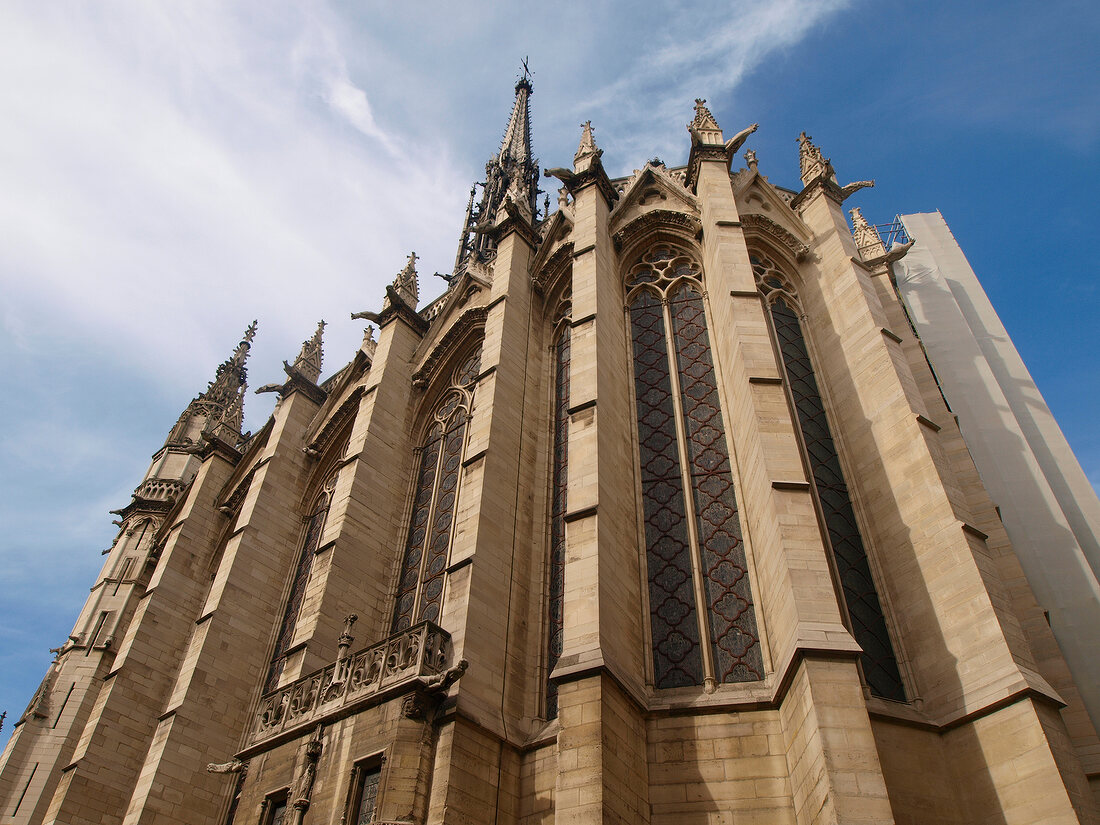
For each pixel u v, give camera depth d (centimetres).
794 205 2878
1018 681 1521
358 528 2614
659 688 1812
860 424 2194
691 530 2058
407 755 1617
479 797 1631
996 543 2197
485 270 3294
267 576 3056
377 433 2894
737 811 1509
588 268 2502
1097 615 2250
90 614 3934
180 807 2434
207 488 3747
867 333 2311
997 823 1455
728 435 2202
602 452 2008
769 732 1593
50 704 3606
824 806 1301
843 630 1495
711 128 2886
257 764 1983
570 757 1480
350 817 1619
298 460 3428
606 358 2298
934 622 1756
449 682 1683
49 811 2722
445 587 2206
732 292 2211
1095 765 1819
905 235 3650
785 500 1714
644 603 1962
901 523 1942
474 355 3136
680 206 2856
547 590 2134
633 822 1481
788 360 2431
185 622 3350
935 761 1567
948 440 2412
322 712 1903
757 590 1872
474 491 2188
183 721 2553
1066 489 2727
